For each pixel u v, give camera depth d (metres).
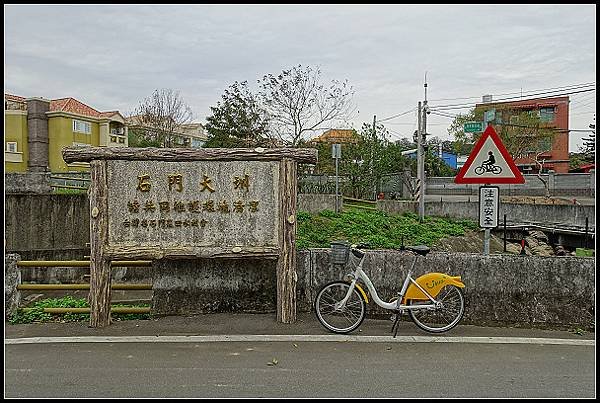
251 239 6.73
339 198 18.48
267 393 4.65
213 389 4.73
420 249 6.75
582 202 27.22
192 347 5.83
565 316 6.73
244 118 24.72
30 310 7.13
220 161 6.70
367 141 27.55
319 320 6.50
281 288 6.72
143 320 6.91
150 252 6.60
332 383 4.87
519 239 19.06
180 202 6.67
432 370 5.20
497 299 6.85
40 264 7.12
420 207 19.94
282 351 5.71
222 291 7.27
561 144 44.88
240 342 6.01
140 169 6.66
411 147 41.16
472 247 17.09
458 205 21.25
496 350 5.82
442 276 6.45
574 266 6.78
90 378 4.95
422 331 6.48
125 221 6.65
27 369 5.16
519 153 37.12
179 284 7.23
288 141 24.00
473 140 41.78
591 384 4.90
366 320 6.89
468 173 7.16
